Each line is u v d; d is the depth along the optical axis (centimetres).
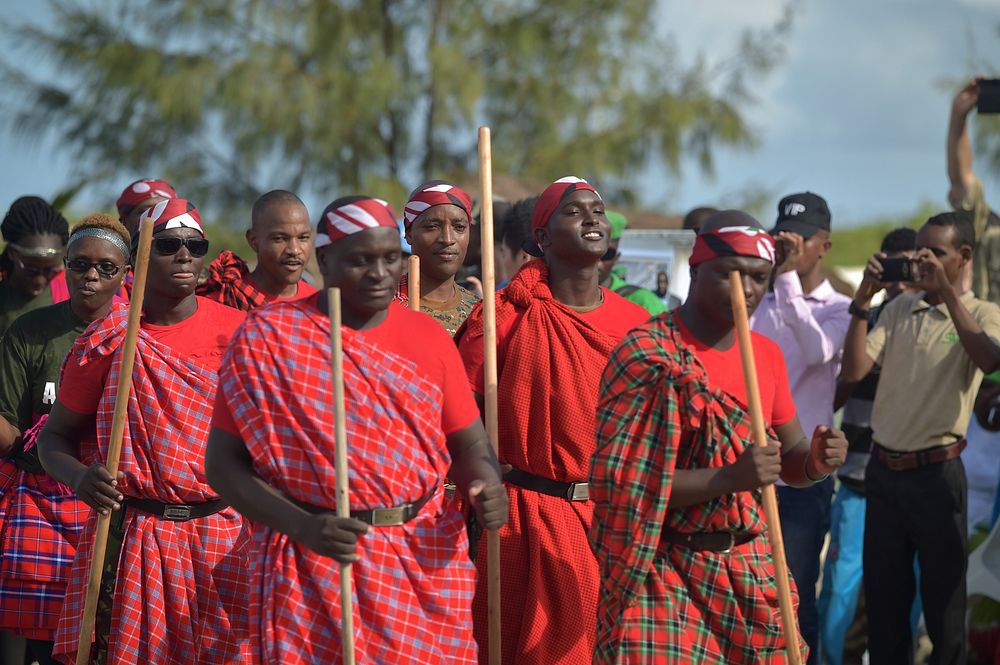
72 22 4225
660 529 995
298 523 935
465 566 1007
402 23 4391
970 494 1862
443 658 987
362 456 956
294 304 983
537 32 4366
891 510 1505
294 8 4238
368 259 970
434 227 1452
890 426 1506
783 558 1000
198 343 1215
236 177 4325
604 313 1252
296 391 955
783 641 1020
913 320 1511
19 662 1478
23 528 1370
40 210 1608
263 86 4050
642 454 996
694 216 2136
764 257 1013
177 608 1187
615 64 4441
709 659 1010
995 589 1602
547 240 1244
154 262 1191
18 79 4209
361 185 4269
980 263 1870
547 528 1195
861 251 5325
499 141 4438
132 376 1183
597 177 4309
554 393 1201
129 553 1188
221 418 977
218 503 1212
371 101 4109
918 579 1622
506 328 1234
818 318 1680
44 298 1648
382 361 969
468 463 1011
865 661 1714
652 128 4316
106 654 1201
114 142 4225
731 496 1004
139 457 1183
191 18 4159
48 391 1389
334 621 955
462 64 4166
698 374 1006
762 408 1057
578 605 1179
